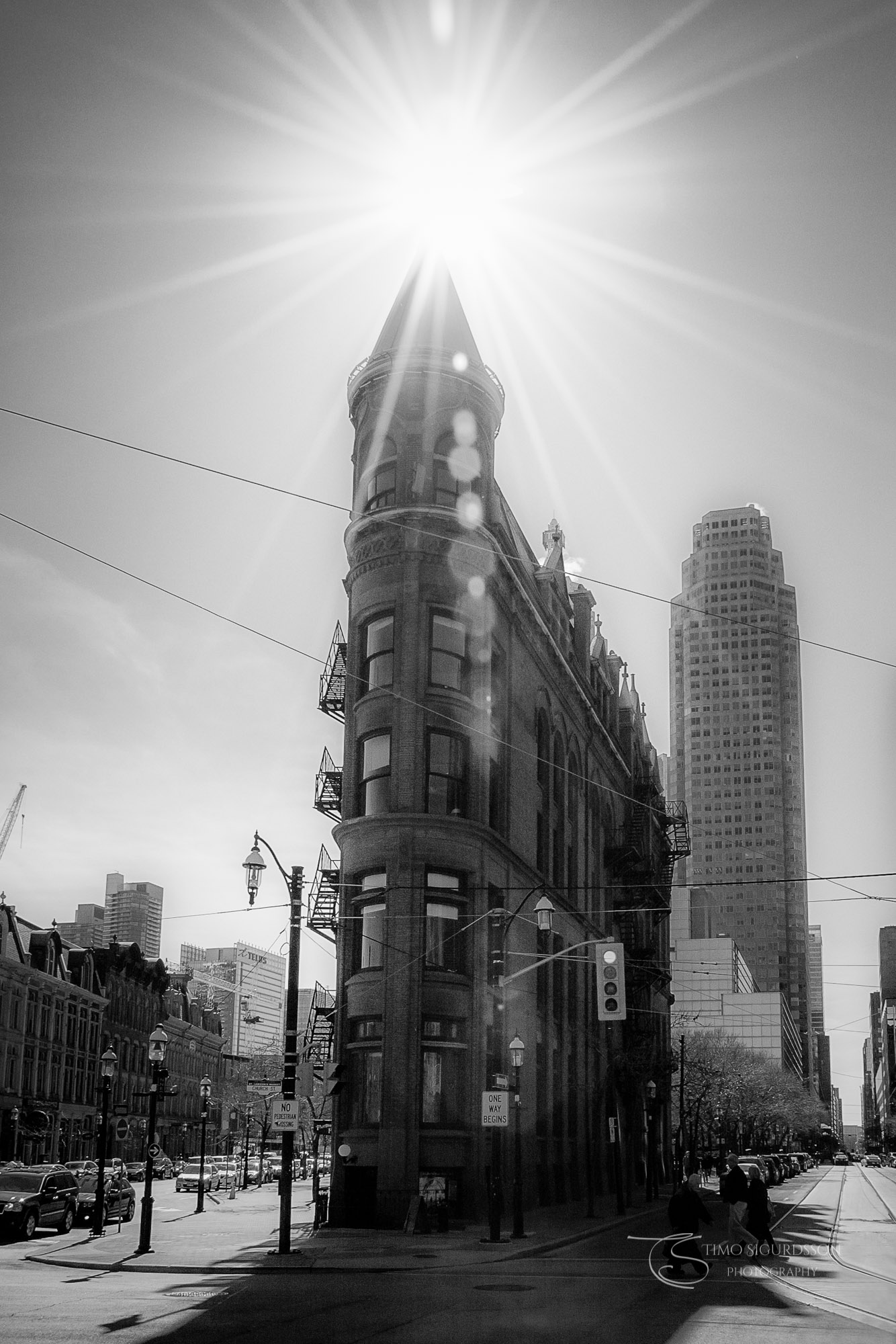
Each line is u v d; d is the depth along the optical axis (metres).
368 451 47.22
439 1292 23.81
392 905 42.31
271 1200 65.38
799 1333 17.89
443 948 43.16
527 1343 16.69
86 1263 30.09
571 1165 59.38
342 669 52.62
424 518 45.62
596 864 69.81
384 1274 27.97
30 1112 89.75
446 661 45.53
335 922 48.44
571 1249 35.62
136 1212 53.88
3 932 89.12
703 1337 17.47
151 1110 34.69
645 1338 17.31
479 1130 42.16
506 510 54.12
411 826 42.84
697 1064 106.56
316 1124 50.59
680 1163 59.56
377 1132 40.94
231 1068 159.88
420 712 44.06
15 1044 89.69
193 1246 35.03
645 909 69.88
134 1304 21.62
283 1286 25.12
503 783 48.81
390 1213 39.72
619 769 78.62
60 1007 98.50
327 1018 49.88
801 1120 166.75
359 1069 42.12
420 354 47.03
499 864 47.34
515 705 51.84
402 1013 41.25
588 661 70.44
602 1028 68.06
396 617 44.97
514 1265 30.28
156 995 122.38
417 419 46.78
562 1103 57.66
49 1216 40.06
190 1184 71.94
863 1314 20.42
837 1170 181.62
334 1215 41.06
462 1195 41.44
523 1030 50.69
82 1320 19.19
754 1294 23.52
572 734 64.44
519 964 50.22
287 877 32.84
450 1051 42.38
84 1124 102.00
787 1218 50.94
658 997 90.69
